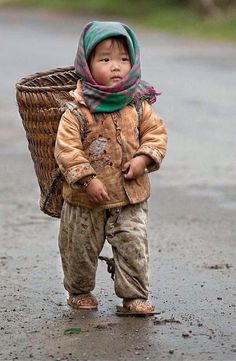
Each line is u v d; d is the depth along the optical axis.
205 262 13.86
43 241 15.26
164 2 60.75
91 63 10.97
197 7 55.44
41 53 45.22
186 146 23.67
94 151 10.86
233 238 15.40
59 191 11.32
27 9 71.56
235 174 20.62
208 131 25.66
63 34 54.72
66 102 10.97
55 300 11.95
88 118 10.84
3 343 10.32
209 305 11.65
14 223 16.52
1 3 75.75
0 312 11.48
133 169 10.82
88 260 11.19
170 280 12.86
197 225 16.31
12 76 38.00
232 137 24.80
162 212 17.33
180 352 9.90
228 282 12.75
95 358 9.75
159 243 15.05
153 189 19.31
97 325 10.80
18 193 18.98
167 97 31.00
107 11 64.88
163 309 11.47
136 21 58.75
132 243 10.98
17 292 12.35
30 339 10.42
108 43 10.88
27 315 11.34
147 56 41.16
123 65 10.95
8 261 14.00
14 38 52.94
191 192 19.00
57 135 10.84
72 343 10.23
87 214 10.98
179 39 48.19
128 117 10.92
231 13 54.34
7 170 21.30
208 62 38.91
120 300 11.85
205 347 10.05
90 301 11.48
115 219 11.01
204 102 30.03
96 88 10.80
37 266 13.69
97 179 10.76
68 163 10.67
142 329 10.65
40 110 11.13
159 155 10.95
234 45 44.72
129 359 9.70
